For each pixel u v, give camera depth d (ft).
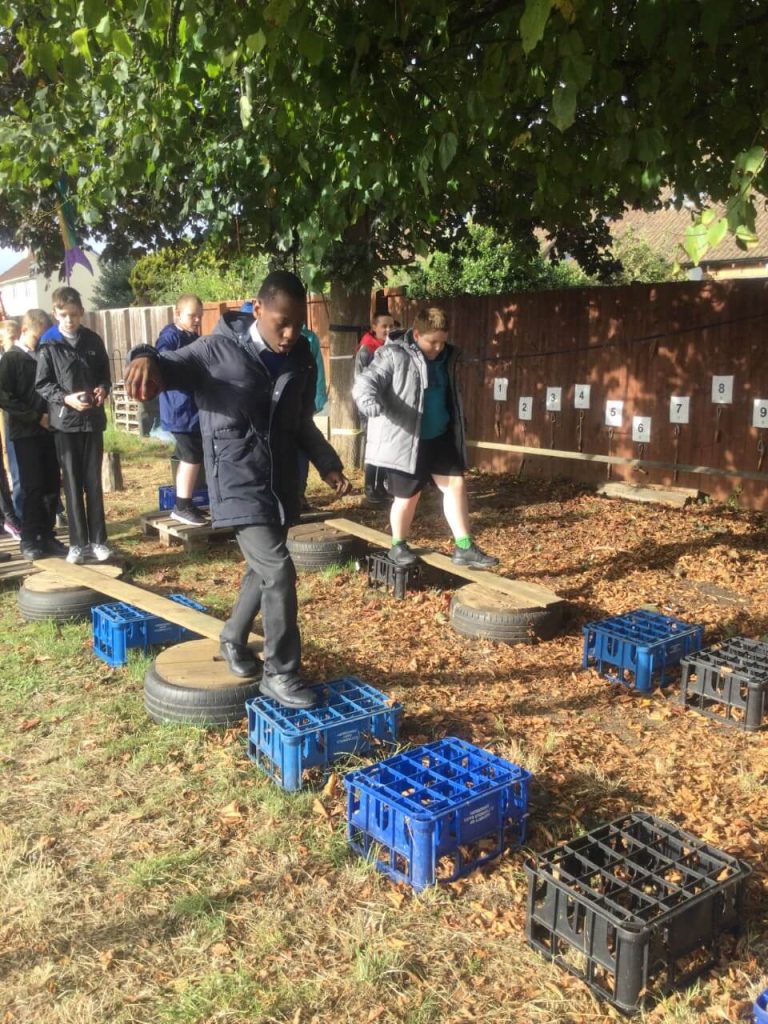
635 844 10.73
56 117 22.20
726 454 30.19
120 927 10.46
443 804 11.25
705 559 24.36
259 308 13.37
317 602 21.91
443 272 55.93
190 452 26.37
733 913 10.05
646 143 15.94
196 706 15.07
